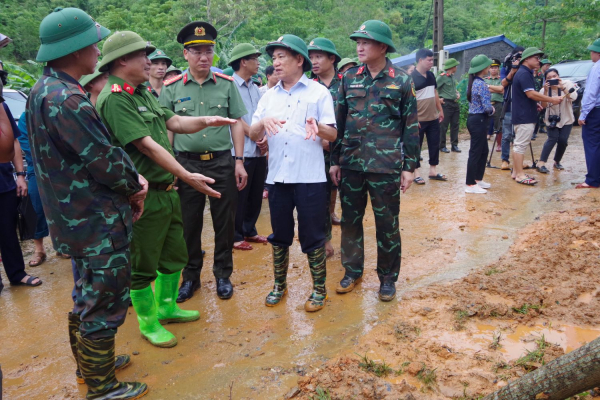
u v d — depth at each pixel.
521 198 5.99
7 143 3.47
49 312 3.57
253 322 3.22
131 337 3.11
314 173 3.16
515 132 6.68
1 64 3.32
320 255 3.29
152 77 4.71
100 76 3.24
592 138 6.05
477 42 19.09
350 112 3.39
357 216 3.55
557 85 6.82
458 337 2.89
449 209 5.64
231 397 2.44
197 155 3.47
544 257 3.98
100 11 40.56
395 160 3.29
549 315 3.09
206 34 3.42
